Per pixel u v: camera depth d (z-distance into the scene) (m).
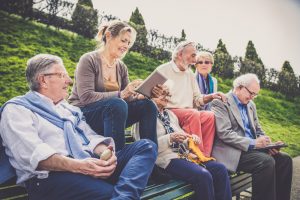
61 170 1.84
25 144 1.82
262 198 3.25
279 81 15.27
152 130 2.68
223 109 3.62
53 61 2.15
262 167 3.25
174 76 3.73
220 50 14.87
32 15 8.84
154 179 2.67
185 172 2.72
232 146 3.47
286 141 9.94
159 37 11.63
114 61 2.99
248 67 14.55
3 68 7.05
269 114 12.59
